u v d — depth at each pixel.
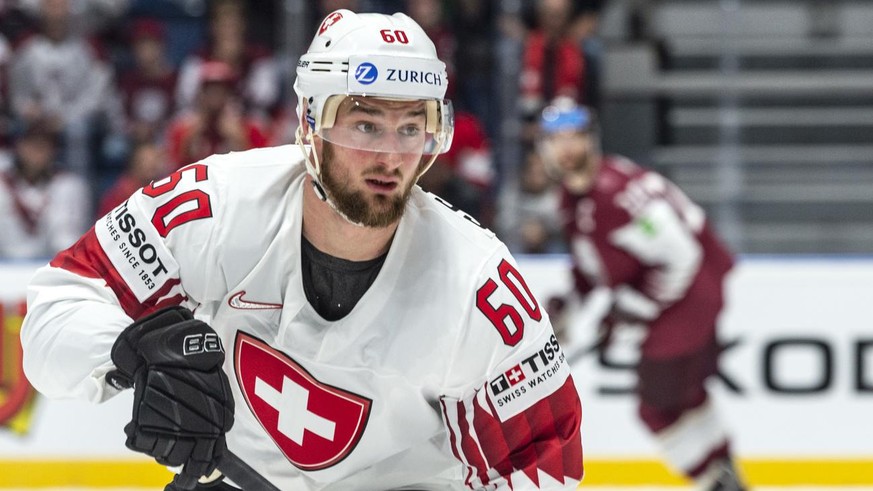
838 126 18.47
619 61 18.25
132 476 13.41
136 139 15.98
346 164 5.11
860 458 13.36
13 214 14.91
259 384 5.68
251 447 6.01
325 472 5.87
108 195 15.82
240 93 16.56
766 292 13.38
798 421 13.38
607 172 13.08
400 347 5.43
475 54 16.70
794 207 17.28
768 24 19.84
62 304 5.34
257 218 5.34
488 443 5.59
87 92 16.73
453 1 16.86
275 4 17.12
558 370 5.55
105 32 17.61
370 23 5.16
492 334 5.39
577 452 5.63
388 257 5.38
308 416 5.66
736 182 17.58
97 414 13.43
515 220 15.24
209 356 5.11
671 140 18.12
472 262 5.46
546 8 16.56
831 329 13.38
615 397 13.44
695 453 13.24
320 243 5.33
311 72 5.14
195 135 15.10
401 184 5.16
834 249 16.92
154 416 5.05
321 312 5.46
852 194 17.48
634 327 13.24
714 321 13.11
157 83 17.08
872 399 13.34
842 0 20.03
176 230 5.34
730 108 18.25
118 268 5.38
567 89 16.59
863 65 19.27
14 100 16.50
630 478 13.41
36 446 13.43
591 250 13.12
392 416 5.64
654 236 12.79
